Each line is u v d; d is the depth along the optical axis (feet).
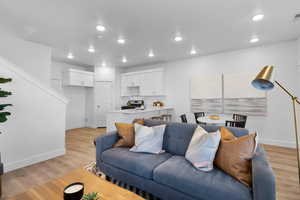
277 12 7.34
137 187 5.36
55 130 9.46
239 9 7.11
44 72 11.85
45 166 8.03
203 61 14.78
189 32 9.62
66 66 18.10
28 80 8.25
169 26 8.83
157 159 5.65
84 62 17.66
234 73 13.12
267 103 11.78
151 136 6.43
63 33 9.77
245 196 3.56
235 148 4.40
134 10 7.22
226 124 9.38
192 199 4.17
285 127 11.18
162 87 16.97
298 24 8.55
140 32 9.61
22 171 7.47
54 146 9.39
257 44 11.75
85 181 4.26
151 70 17.57
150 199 5.33
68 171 7.48
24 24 8.63
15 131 7.78
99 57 15.47
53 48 12.62
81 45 11.94
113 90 20.04
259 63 12.06
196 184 4.10
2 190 5.94
